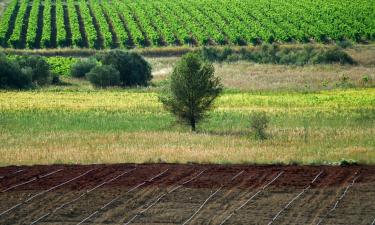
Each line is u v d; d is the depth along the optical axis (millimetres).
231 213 64062
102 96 156625
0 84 174500
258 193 70375
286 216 63250
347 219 62438
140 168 80875
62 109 134250
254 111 133000
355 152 87500
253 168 80625
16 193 70938
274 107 140375
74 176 77438
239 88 175375
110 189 72062
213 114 129875
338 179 75500
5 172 79562
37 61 189875
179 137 101688
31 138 101812
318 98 151375
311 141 97625
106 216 63562
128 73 189500
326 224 61062
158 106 139500
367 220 62156
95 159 85062
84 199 68750
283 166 81812
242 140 99000
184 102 113688
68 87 183500
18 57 195750
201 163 83312
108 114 129375
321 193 70438
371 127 111625
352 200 68062
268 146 93250
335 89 170750
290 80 189500
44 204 67250
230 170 79625
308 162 82812
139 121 122125
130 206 66438
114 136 102938
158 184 73875
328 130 108250
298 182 74375
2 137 102938
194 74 113875
